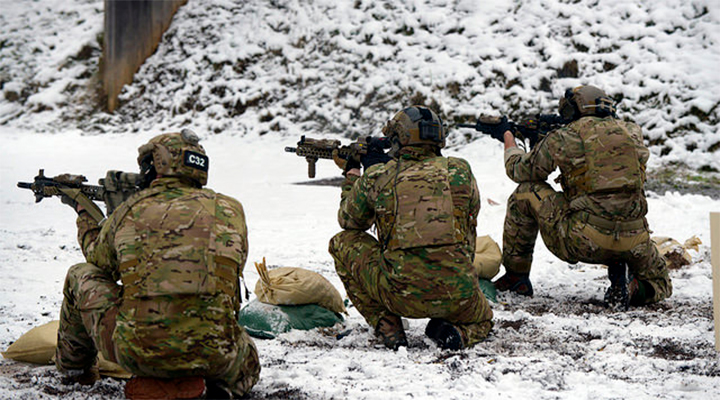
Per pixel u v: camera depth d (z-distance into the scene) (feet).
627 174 22.38
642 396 13.65
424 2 84.74
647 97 66.18
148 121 86.43
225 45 89.56
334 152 21.45
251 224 43.19
